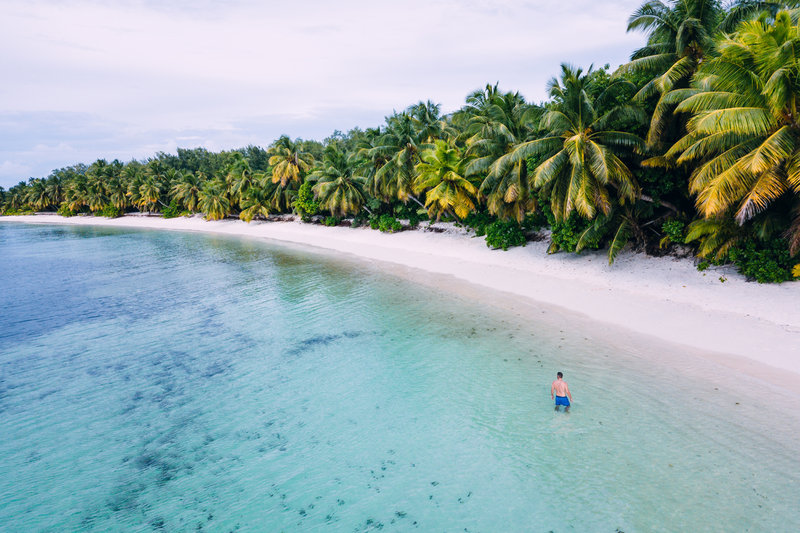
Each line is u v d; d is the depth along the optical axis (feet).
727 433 34.30
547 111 73.20
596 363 48.03
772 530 25.53
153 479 35.68
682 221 72.43
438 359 53.11
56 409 48.19
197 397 49.14
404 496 31.45
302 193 187.21
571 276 80.07
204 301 90.74
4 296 103.81
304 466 35.76
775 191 47.34
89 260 157.69
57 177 433.89
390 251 127.75
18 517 32.19
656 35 66.90
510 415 40.04
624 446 34.19
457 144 141.49
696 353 47.50
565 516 28.22
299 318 74.08
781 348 45.47
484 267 95.71
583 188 68.59
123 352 64.39
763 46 43.16
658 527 26.55
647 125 67.46
